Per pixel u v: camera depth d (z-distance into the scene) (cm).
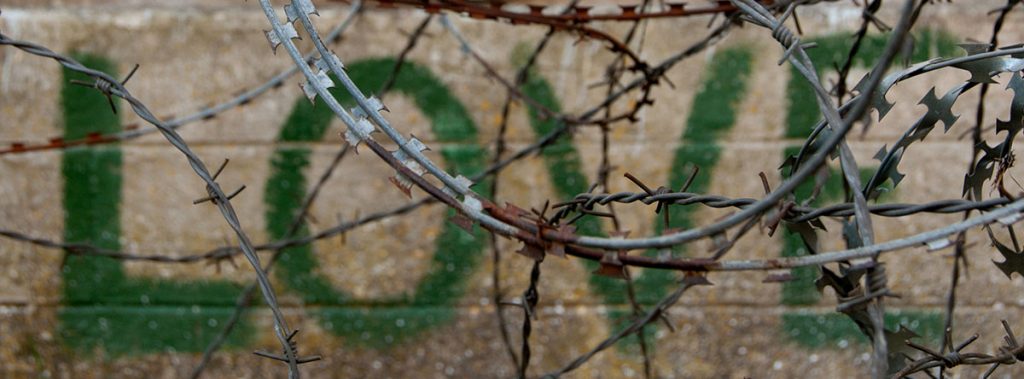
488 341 330
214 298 330
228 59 322
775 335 331
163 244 327
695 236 119
